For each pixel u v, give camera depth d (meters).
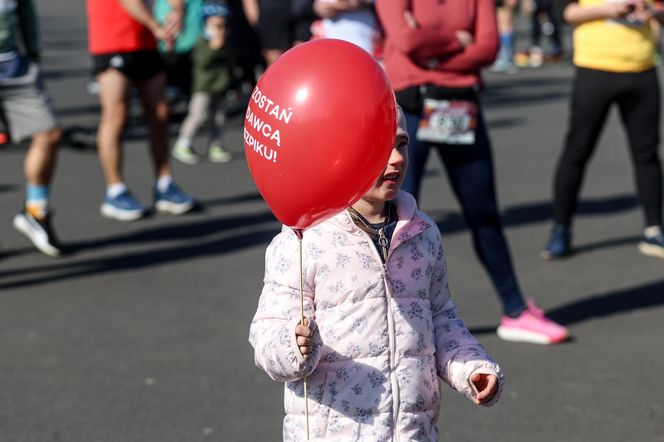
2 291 14.24
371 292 6.38
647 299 13.89
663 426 10.08
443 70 11.76
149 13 17.55
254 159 6.07
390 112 6.01
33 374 11.30
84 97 33.12
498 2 40.88
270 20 21.83
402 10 11.66
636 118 15.47
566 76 38.47
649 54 15.07
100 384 11.02
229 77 23.42
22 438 9.76
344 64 5.92
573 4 14.93
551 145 24.84
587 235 17.08
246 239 16.91
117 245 16.53
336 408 6.32
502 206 19.05
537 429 10.01
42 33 53.41
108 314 13.28
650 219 16.00
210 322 12.97
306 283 6.38
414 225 6.52
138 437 9.79
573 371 11.43
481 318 13.12
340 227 6.43
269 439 9.77
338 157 5.86
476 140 11.97
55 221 17.92
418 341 6.45
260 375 11.30
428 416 6.52
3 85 15.38
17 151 24.39
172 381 11.11
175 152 24.14
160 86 18.28
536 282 14.64
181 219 18.23
